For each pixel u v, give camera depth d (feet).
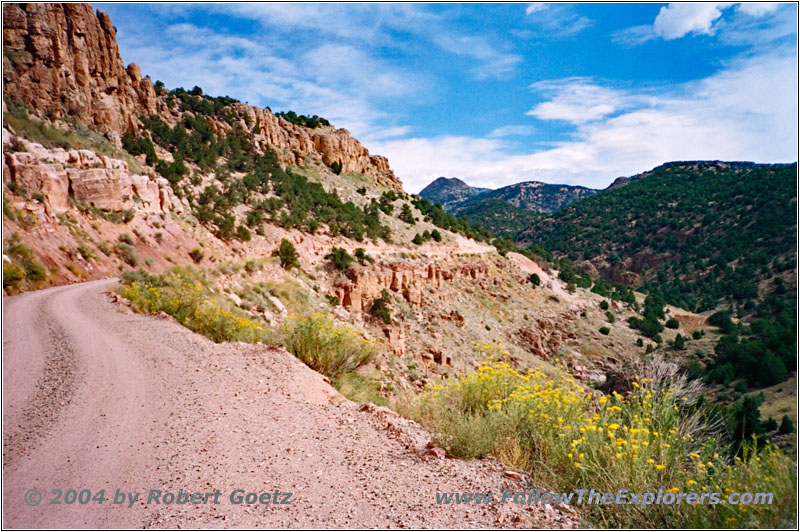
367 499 13.14
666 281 497.05
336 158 406.41
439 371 144.56
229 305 70.28
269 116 363.56
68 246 89.10
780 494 10.55
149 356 31.24
